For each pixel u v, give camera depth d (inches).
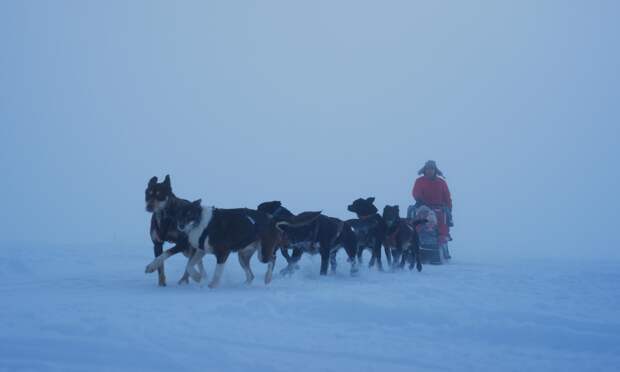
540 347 216.7
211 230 338.3
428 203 571.8
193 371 182.5
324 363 192.2
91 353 194.2
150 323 229.6
